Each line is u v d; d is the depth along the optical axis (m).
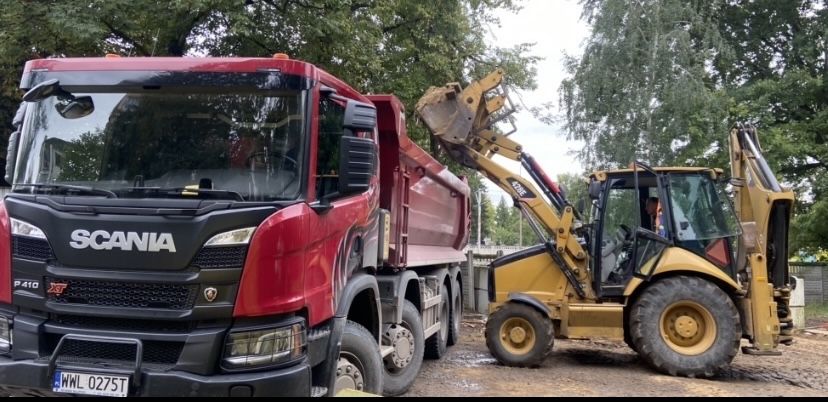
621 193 8.96
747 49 21.72
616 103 18.92
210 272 3.83
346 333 4.98
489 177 9.46
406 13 15.55
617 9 18.62
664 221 8.53
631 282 8.48
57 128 4.55
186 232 3.86
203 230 3.85
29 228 4.11
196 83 4.42
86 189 4.29
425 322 8.22
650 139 18.23
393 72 15.61
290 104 4.38
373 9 13.83
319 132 4.56
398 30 15.96
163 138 4.41
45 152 4.52
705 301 8.10
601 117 19.39
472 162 9.46
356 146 4.38
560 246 8.94
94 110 4.52
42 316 4.09
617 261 8.82
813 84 19.14
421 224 8.09
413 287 7.44
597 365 9.01
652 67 18.09
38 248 4.08
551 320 8.91
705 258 8.38
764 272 8.08
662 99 18.25
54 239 4.02
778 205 8.14
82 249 3.96
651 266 8.38
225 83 4.39
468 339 11.48
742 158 8.77
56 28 10.22
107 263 3.93
